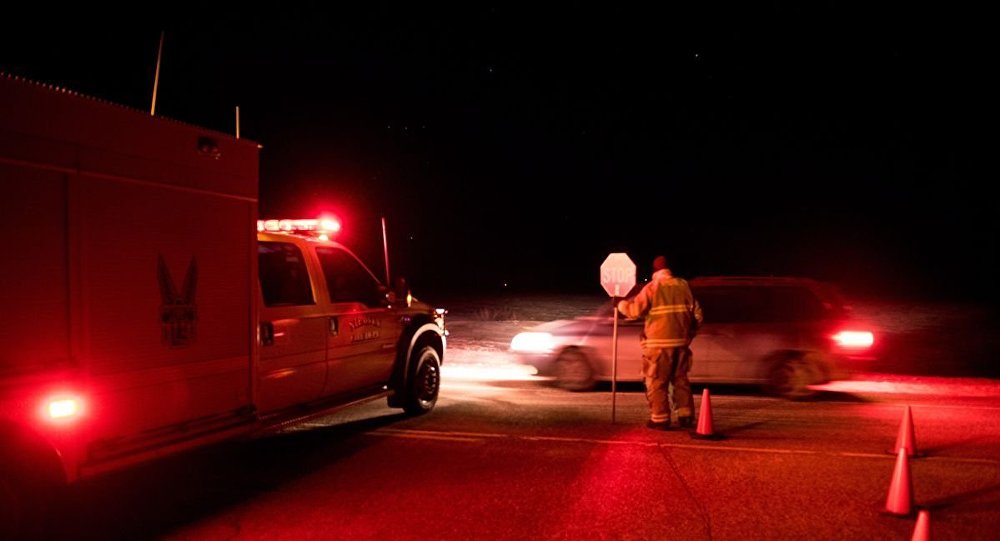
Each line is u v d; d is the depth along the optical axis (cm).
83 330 456
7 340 412
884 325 2289
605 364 1059
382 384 842
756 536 493
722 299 1034
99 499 579
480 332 2042
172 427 527
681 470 645
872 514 534
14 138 417
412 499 573
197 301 548
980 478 620
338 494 587
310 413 693
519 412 911
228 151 579
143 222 501
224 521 529
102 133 471
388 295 850
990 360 1502
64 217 445
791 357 992
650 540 487
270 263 677
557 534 499
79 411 453
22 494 425
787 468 650
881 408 936
